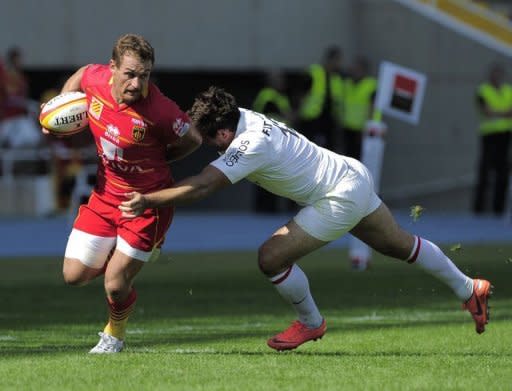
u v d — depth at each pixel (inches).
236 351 1069.1
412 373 911.7
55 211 3117.6
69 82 1046.4
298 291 1046.4
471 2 3720.5
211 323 1337.4
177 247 2472.9
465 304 1109.7
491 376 897.5
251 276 1907.0
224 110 1000.9
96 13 3253.0
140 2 3304.6
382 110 1870.1
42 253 2306.8
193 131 1004.6
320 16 3501.5
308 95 3024.1
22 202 3102.9
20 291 1669.5
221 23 3398.1
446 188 3612.2
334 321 1354.6
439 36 3577.8
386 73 1859.0
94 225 1023.0
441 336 1193.4
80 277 1032.2
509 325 1299.2
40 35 3196.4
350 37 3538.4
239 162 992.9
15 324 1307.8
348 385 848.9
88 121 1048.2
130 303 1032.8
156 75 3567.9
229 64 3415.4
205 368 930.1
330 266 2084.2
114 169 1003.9
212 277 1891.0
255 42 3440.0
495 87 3294.8
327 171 1026.1
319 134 3014.3
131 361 969.5
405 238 1073.5
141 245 1008.9
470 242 2556.6
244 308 1493.6
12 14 3164.4
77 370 915.4
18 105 3034.0
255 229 2901.1
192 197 981.2
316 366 948.0
